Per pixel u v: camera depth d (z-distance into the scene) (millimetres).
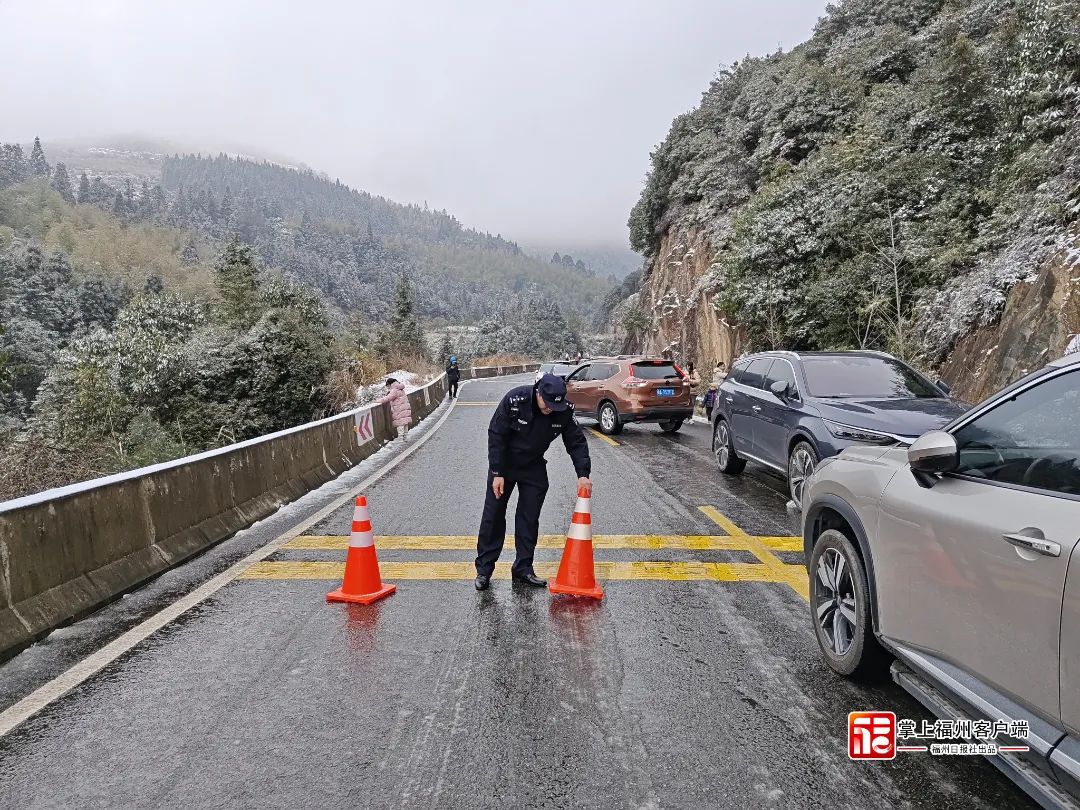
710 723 3383
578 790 2863
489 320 118562
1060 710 2209
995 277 12750
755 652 4195
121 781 2955
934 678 2883
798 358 8617
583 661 4086
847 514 3654
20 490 15781
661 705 3561
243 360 28797
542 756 3107
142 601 5242
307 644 4379
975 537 2656
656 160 42938
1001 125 16172
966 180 16812
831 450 7004
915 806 2746
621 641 4367
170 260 155000
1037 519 2402
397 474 10961
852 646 3660
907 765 3027
